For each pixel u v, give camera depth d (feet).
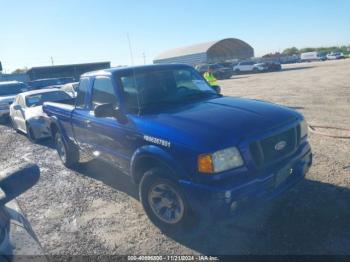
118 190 17.25
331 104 36.11
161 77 15.60
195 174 10.53
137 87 14.71
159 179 11.87
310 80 70.08
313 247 10.67
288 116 12.19
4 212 6.94
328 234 11.26
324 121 27.66
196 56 211.61
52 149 27.73
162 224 12.45
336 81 61.93
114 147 14.78
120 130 13.87
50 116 22.09
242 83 82.69
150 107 13.91
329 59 214.07
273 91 55.01
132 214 14.33
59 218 14.57
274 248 10.82
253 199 10.46
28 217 14.90
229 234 11.91
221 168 10.16
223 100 14.56
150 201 12.64
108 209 15.03
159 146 11.73
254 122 11.26
